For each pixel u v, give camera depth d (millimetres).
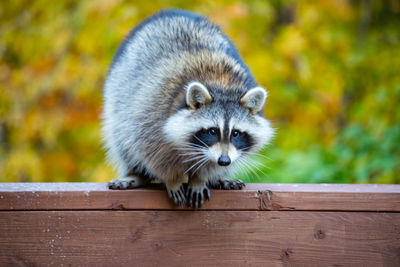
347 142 8398
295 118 9391
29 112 8867
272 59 9203
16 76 9078
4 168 9047
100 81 8805
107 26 8672
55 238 4102
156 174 4891
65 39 8828
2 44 9367
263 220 4164
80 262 4113
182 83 4980
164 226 4164
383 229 4121
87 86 8656
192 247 4164
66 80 8656
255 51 9172
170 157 4859
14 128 9078
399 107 8828
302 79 9352
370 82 9930
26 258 4078
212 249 4164
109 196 4129
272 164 7605
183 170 4875
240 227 4172
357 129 8375
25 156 8906
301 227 4148
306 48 9531
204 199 4164
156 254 4152
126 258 4141
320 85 9508
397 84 9453
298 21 9781
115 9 8703
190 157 4855
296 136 9094
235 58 5438
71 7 9266
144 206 4160
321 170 7398
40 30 9180
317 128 9531
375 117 9047
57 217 4105
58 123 8727
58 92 8875
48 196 4098
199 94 4836
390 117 9094
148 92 4984
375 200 4117
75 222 4113
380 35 10336
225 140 4863
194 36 5434
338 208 4125
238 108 5012
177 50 5258
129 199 4148
